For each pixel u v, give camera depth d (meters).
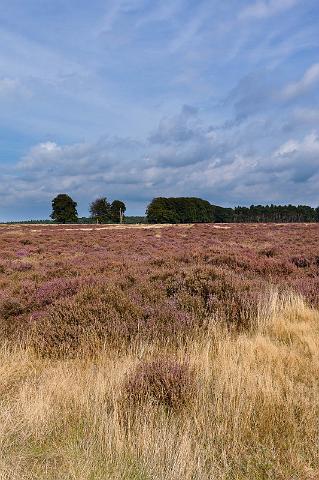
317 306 7.80
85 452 3.06
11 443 3.23
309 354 5.19
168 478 2.80
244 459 3.07
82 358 5.38
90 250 23.61
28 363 5.28
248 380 4.05
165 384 3.96
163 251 21.34
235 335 6.12
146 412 3.58
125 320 6.28
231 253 14.89
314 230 40.41
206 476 2.82
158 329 6.11
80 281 8.59
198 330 6.17
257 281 9.11
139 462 2.98
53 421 3.58
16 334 6.51
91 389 4.17
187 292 7.61
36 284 9.74
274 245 23.20
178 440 3.18
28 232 45.44
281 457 3.06
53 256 20.73
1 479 2.78
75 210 119.31
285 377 4.30
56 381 4.40
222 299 7.24
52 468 2.94
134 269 11.38
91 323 6.09
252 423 3.50
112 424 3.39
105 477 2.79
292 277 10.93
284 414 3.55
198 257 14.58
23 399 3.93
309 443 3.20
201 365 4.69
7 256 20.11
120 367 4.68
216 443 3.24
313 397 3.90
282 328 6.16
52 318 6.30
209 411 3.67
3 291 9.42
